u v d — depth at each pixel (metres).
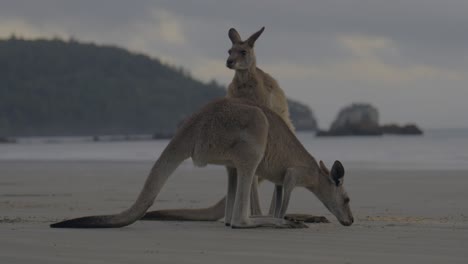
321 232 10.95
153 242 9.73
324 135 105.50
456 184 21.53
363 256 8.75
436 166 31.14
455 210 15.21
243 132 11.42
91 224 11.12
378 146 60.50
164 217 12.62
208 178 24.70
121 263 8.27
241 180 11.47
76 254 8.77
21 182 23.73
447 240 9.88
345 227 11.76
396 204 16.58
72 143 105.88
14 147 79.44
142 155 47.94
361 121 111.56
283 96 14.78
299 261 8.45
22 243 9.50
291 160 11.94
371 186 21.42
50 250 9.02
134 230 10.98
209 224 12.18
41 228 11.01
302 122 194.00
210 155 11.48
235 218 11.42
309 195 18.31
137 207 11.32
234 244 9.62
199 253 8.91
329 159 39.66
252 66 14.29
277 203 12.18
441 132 129.12
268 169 11.91
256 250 9.15
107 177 25.81
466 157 39.28
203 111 11.65
